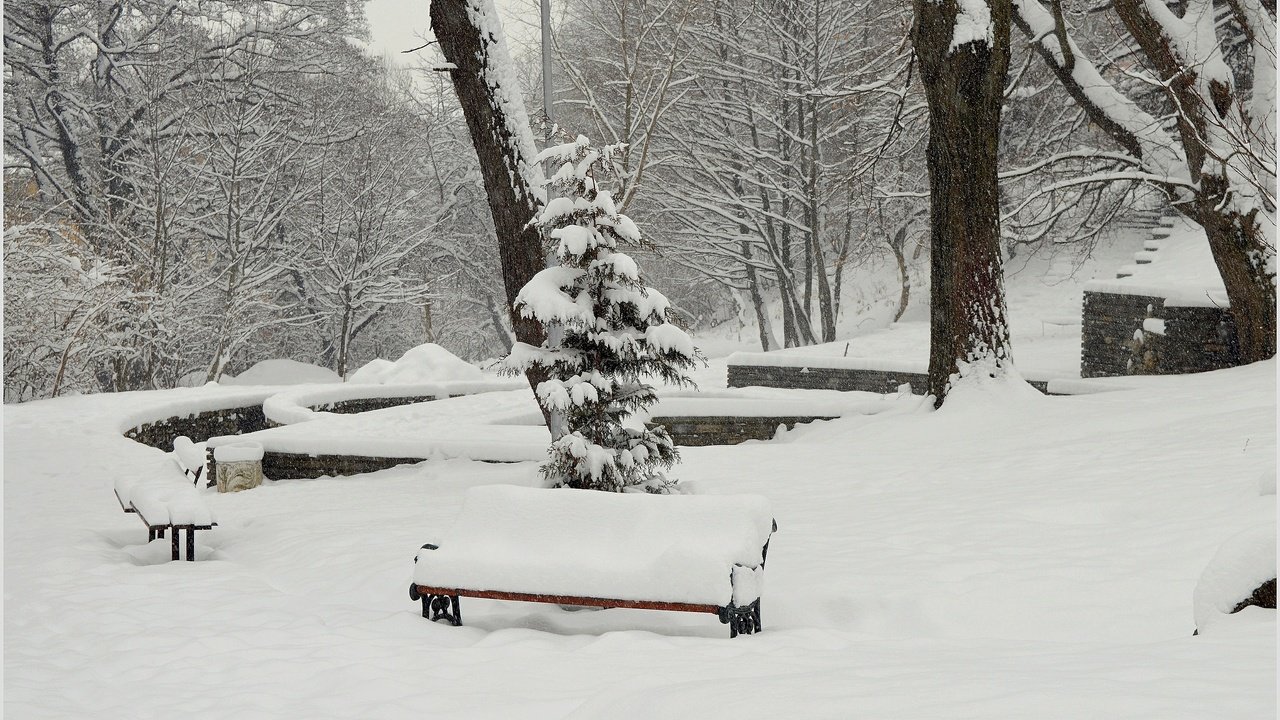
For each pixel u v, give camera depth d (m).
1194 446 10.91
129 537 11.46
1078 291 33.56
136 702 5.58
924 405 15.93
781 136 35.31
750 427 18.16
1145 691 3.81
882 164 32.88
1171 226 32.97
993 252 15.56
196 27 37.62
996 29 15.20
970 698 3.93
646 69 33.72
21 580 8.79
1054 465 11.12
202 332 34.97
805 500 10.72
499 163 12.18
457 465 14.95
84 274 26.45
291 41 40.06
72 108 37.09
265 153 37.19
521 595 6.60
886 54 29.92
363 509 12.30
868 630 6.48
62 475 16.11
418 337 45.12
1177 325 21.08
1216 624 4.98
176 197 34.75
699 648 5.96
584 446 8.23
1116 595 6.39
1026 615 6.32
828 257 40.84
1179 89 18.77
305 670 5.96
